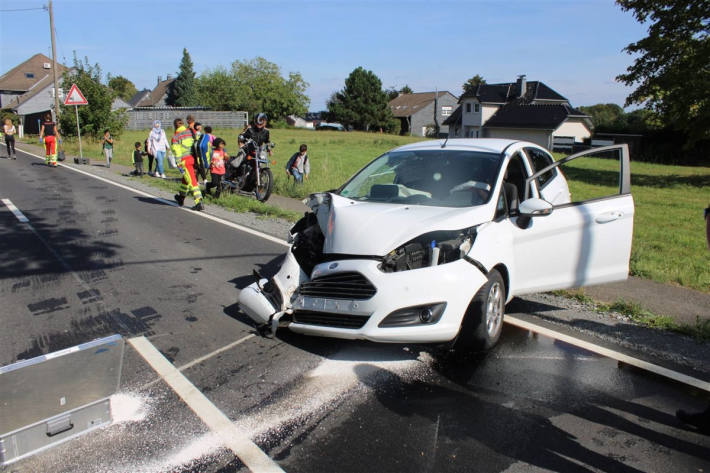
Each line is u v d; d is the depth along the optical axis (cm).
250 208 1059
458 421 329
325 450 299
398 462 289
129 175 1639
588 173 2680
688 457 298
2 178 1535
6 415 287
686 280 632
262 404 348
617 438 315
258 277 476
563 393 364
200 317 499
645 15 2406
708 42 2223
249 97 8406
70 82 2859
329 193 507
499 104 5969
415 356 417
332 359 412
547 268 468
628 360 416
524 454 298
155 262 681
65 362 304
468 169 489
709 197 1778
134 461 290
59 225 902
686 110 2331
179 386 371
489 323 423
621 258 493
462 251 400
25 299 546
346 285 395
